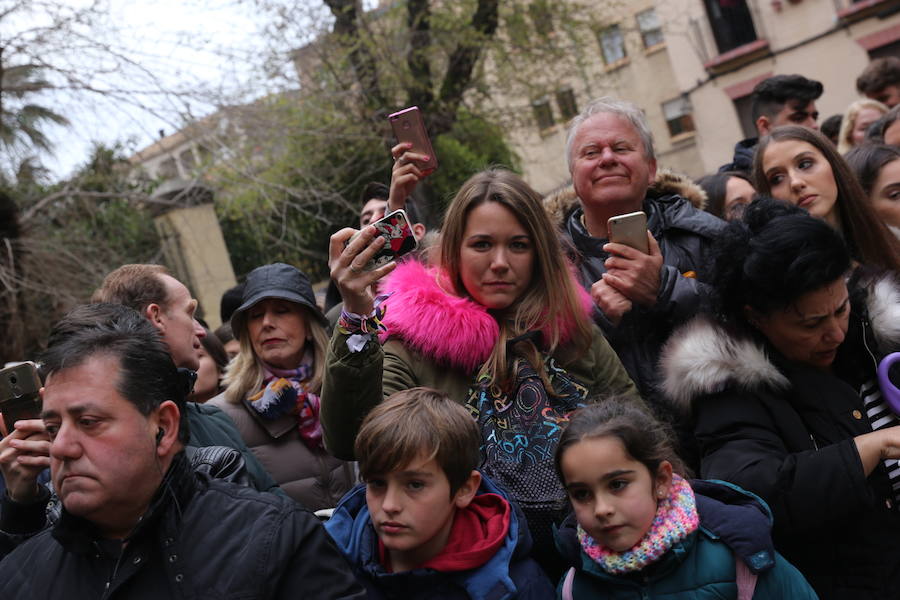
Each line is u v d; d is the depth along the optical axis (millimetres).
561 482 2156
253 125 9680
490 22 13125
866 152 3602
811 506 2141
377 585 2152
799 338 2295
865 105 4988
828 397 2336
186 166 10609
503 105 14906
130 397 1796
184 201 10781
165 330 2736
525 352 2527
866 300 2451
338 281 2227
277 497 1907
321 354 3260
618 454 2051
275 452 3094
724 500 2160
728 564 2016
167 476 1846
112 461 1757
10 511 2094
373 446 2113
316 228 12281
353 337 2223
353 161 11719
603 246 2996
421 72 12773
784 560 2084
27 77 9133
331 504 3064
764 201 2383
